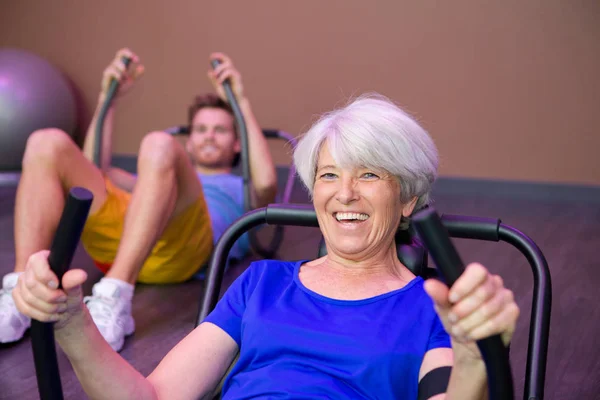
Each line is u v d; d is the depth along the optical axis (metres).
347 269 1.31
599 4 4.86
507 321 0.79
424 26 5.19
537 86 5.05
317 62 5.42
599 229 4.05
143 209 2.27
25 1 5.93
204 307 1.45
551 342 2.31
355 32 5.32
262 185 2.97
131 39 5.76
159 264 2.72
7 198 4.69
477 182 5.23
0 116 5.11
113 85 2.89
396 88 5.30
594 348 2.27
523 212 4.52
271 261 1.34
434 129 5.28
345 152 1.25
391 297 1.23
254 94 5.57
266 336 1.22
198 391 1.21
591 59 4.93
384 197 1.27
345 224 1.29
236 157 3.23
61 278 0.89
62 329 1.01
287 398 1.17
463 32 5.12
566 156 5.06
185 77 5.70
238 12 5.53
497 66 5.10
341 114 1.29
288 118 5.54
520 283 2.94
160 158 2.31
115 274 2.22
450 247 0.77
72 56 5.88
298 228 3.84
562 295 2.80
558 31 4.96
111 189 2.67
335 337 1.19
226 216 3.00
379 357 1.16
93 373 1.06
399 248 1.39
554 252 3.47
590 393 1.97
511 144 5.16
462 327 0.79
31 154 2.26
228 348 1.26
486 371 0.85
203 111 3.14
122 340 2.20
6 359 2.09
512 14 5.02
